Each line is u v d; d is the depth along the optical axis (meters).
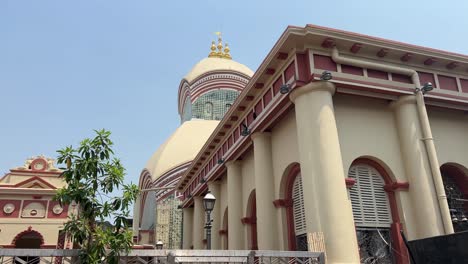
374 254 11.47
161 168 40.91
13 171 28.92
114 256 6.98
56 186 29.34
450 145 13.73
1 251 6.73
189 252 7.96
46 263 7.03
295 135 13.20
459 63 13.70
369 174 12.40
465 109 13.96
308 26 11.70
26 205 27.66
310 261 8.93
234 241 16.64
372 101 12.99
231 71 49.97
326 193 10.44
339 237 10.02
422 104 12.52
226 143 18.98
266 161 14.51
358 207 11.79
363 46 12.38
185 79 51.59
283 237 13.16
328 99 11.54
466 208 13.37
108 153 7.62
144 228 44.31
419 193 11.71
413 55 13.06
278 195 13.78
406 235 11.50
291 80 12.23
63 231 7.41
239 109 16.38
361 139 12.31
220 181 21.02
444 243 6.89
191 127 45.34
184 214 27.27
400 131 12.68
